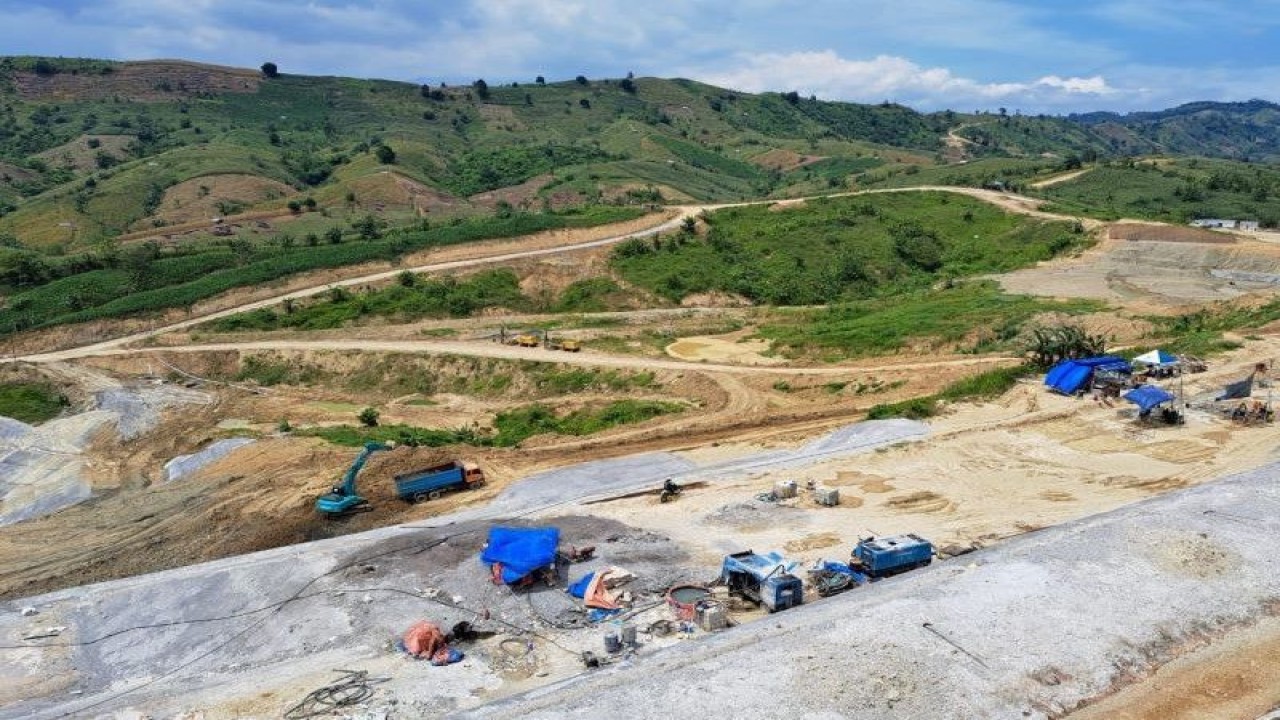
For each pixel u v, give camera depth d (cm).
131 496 5597
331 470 5412
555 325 9494
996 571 3253
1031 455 4778
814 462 4856
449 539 3988
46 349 9281
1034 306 8219
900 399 6150
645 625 3195
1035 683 2645
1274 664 2738
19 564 4584
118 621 3534
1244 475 4109
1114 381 5575
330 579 3653
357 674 2973
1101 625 2911
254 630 3375
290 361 8494
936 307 8750
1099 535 3500
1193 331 7181
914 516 4103
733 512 4225
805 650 2803
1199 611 2992
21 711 2938
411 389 7962
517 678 2917
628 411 6444
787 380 6862
